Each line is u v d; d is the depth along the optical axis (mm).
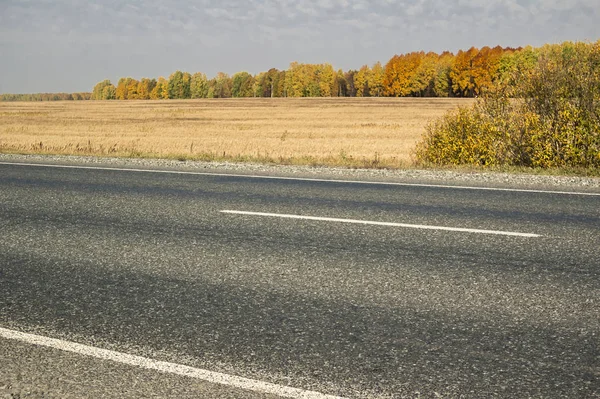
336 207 6883
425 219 6176
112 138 32469
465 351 3076
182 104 92688
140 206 7121
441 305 3729
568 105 10992
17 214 6727
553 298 3822
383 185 8625
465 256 4797
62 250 5156
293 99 106188
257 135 35219
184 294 4000
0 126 43594
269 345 3182
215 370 2898
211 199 7520
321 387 2721
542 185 8633
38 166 11547
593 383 2730
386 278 4266
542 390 2674
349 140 31328
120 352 3111
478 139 12000
